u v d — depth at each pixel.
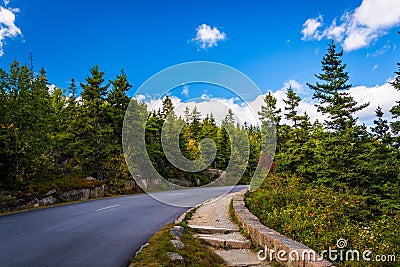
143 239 7.42
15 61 19.62
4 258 5.81
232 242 7.52
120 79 31.47
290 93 32.31
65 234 8.02
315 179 19.30
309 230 7.63
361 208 12.65
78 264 5.46
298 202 11.70
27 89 20.03
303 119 31.94
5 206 14.21
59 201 18.11
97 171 28.05
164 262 5.39
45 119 21.09
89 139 27.50
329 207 10.71
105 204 15.77
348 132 19.61
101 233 8.16
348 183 17.41
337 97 23.91
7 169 17.00
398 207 15.04
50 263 5.52
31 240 7.31
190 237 7.78
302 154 20.27
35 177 20.00
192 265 5.67
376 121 36.00
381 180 18.48
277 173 20.02
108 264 5.46
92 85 29.28
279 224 8.61
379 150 22.33
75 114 29.23
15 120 18.88
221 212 12.22
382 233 8.23
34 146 19.92
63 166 28.09
